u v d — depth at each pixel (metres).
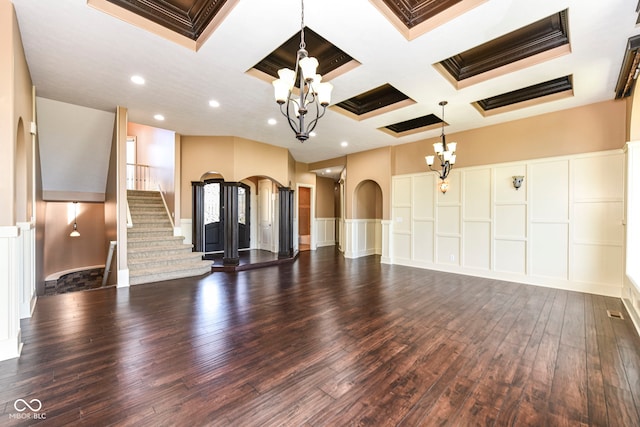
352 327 2.88
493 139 4.96
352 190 7.25
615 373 2.05
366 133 5.48
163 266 5.04
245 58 2.90
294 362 2.20
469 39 2.59
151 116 4.63
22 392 1.80
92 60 2.94
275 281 4.77
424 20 2.50
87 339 2.57
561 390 1.86
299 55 2.16
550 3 2.16
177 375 2.02
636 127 3.44
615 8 2.21
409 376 2.02
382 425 1.56
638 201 3.44
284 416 1.62
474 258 5.18
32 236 3.32
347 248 7.34
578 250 4.14
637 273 3.43
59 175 5.34
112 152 4.99
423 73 3.21
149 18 2.49
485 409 1.69
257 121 4.86
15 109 2.32
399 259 6.32
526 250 4.59
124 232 4.38
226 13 2.29
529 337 2.65
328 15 2.27
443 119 4.67
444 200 5.59
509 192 4.76
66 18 2.31
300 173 8.64
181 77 3.31
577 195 4.14
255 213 8.54
